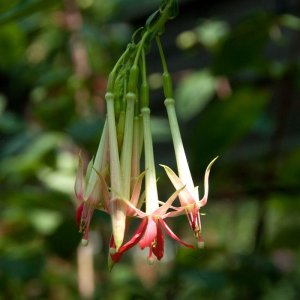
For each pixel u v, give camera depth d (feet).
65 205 3.31
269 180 3.17
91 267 3.35
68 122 3.36
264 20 2.73
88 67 3.64
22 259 3.19
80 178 1.90
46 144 3.18
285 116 3.08
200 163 3.00
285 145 3.94
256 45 2.79
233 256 3.20
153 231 1.86
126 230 1.90
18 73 4.06
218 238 5.35
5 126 3.43
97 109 3.56
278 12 2.93
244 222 5.38
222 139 2.93
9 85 4.44
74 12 3.76
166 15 1.97
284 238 3.53
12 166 3.34
